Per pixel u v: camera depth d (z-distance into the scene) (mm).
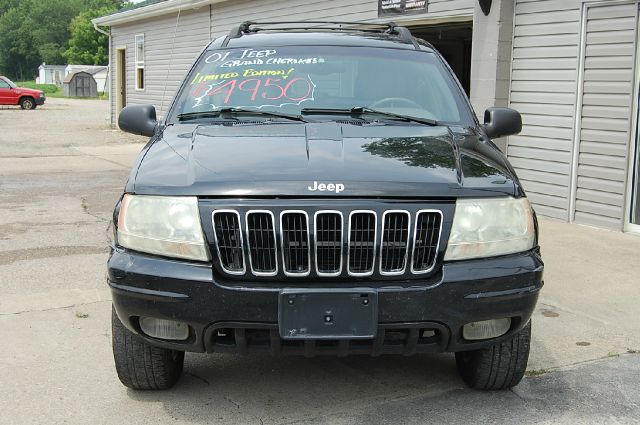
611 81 7902
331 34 4988
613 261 6637
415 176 3258
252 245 3105
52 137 21438
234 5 16844
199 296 3100
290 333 3047
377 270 3117
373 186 3156
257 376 4035
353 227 3105
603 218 8117
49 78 97562
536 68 8797
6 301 5328
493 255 3266
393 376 4059
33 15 121688
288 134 3746
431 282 3143
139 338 3416
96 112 36781
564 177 8531
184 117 4242
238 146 3576
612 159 7961
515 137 9133
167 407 3635
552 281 5996
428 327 3150
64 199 10156
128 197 3344
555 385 3965
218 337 3244
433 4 10453
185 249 3156
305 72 4492
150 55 22109
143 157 3617
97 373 4047
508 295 3217
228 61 4645
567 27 8336
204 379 3984
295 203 3092
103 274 6117
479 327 3314
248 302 3061
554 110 8594
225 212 3123
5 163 14703
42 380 3943
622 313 5219
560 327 4922
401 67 4590
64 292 5574
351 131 3834
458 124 4242
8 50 123938
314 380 3992
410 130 3943
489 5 9102
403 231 3139
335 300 3033
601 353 4461
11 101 38250
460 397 3785
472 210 3229
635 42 7613
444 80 4578
